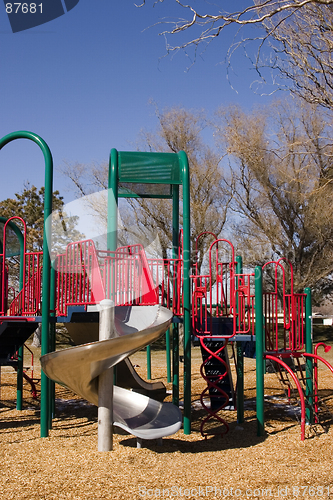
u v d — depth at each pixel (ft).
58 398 30.81
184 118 70.90
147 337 16.37
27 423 23.52
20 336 24.17
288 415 25.76
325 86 36.63
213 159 69.51
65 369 16.30
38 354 63.36
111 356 16.31
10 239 28.40
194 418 25.25
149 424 19.52
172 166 23.99
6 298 26.48
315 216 66.69
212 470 15.58
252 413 26.35
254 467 15.97
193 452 18.25
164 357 63.57
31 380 31.12
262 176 65.31
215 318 23.34
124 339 15.93
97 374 17.21
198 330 22.22
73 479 14.53
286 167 63.52
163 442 19.66
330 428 22.63
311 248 72.64
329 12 33.81
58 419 24.44
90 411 26.40
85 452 17.83
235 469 15.71
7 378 39.83
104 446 17.99
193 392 32.86
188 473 15.23
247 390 33.86
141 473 15.20
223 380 25.93
